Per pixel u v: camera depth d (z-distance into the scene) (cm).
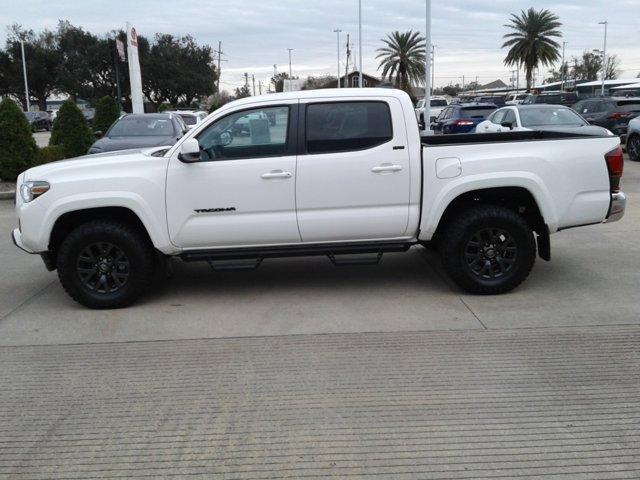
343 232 570
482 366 431
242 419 367
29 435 356
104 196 551
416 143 559
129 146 1268
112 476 314
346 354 457
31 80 6159
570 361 436
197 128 559
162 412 378
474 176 557
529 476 304
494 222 568
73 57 5819
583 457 319
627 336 477
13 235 593
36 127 4619
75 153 1698
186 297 611
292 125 558
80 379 428
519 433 344
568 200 570
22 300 615
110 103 2062
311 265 716
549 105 1437
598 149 571
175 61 5928
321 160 555
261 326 523
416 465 316
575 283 616
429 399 385
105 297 574
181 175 555
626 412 364
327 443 338
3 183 1377
